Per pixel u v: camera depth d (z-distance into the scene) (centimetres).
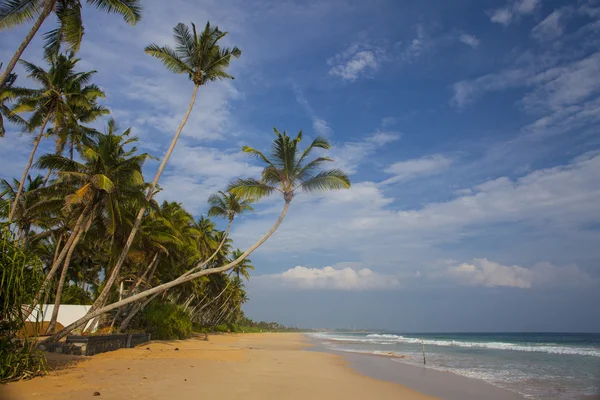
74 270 3538
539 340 7375
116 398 830
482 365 2316
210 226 4522
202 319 6538
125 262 3028
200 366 1520
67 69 2266
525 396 1298
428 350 3809
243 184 1836
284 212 1800
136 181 1914
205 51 1995
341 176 1805
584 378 1747
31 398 767
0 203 1639
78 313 2458
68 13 1495
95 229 2264
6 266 892
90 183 1744
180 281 1644
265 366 1750
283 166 1833
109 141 1853
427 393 1312
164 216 2912
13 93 2191
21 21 1346
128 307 3189
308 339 6462
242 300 8644
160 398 865
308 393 1113
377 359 2591
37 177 2600
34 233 2527
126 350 1952
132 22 1538
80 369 1190
